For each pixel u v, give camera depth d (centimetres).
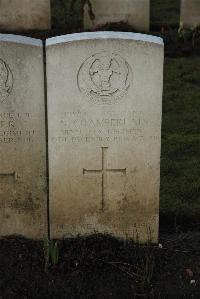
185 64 445
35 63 219
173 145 319
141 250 235
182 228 254
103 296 212
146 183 234
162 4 632
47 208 239
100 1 493
